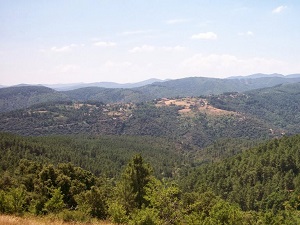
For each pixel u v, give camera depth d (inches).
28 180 2628.0
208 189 5241.1
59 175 2593.5
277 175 5246.1
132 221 982.4
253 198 4793.3
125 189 1617.9
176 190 1014.4
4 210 1207.6
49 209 1360.7
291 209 4025.6
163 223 964.6
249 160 5974.4
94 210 1713.8
